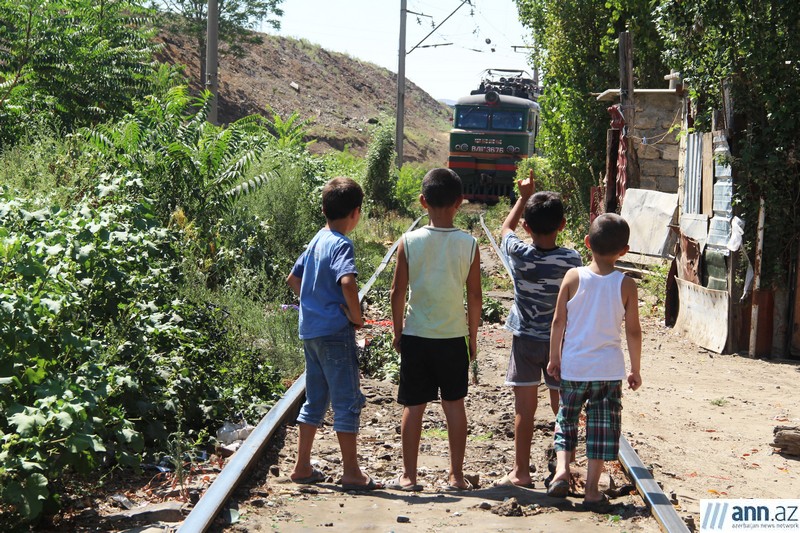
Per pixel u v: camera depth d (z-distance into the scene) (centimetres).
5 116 1309
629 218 1367
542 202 497
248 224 1216
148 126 1148
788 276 950
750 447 634
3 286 456
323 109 5672
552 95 1964
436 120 7900
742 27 951
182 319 662
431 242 490
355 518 429
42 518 419
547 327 502
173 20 4397
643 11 1562
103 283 559
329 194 496
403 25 3384
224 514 425
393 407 727
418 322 493
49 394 421
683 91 1309
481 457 596
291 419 643
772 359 948
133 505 456
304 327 491
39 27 1408
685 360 935
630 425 668
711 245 1006
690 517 449
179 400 583
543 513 442
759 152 942
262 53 5862
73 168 1020
